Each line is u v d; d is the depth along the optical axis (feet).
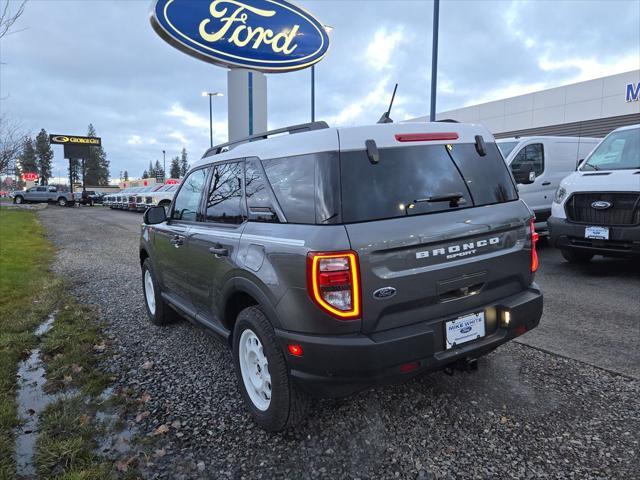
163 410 10.53
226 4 37.27
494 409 10.06
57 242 43.16
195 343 14.85
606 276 21.93
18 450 8.96
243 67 39.68
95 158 346.54
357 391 8.09
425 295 8.39
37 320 17.04
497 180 10.14
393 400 10.58
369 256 7.79
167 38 35.91
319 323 7.82
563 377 11.44
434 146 9.34
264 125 41.39
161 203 87.76
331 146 8.34
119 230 55.11
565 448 8.61
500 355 12.91
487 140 10.39
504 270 9.63
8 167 86.43
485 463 8.29
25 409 10.56
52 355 13.87
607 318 15.76
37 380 12.13
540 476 7.88
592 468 8.02
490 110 88.89
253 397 9.88
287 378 8.73
